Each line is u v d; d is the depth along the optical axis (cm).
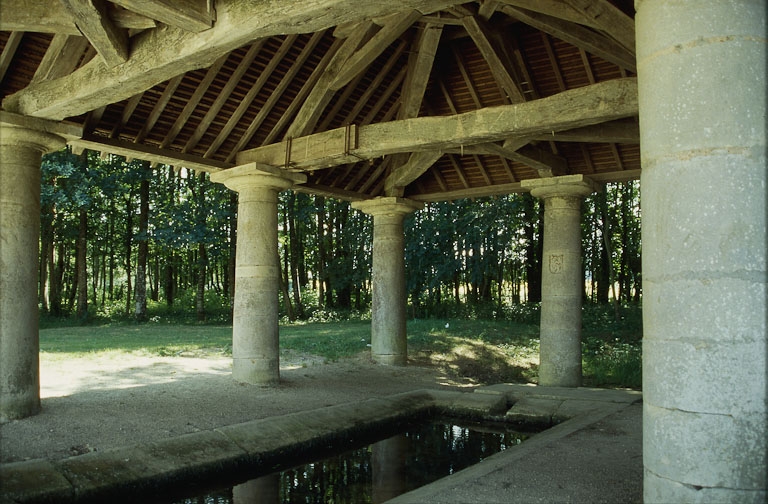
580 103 841
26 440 692
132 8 551
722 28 368
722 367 354
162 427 780
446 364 1569
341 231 2928
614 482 568
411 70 1146
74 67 807
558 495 533
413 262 2328
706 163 365
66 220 2684
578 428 822
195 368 1252
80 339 1684
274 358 1117
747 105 363
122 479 640
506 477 588
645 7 402
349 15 546
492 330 1927
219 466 727
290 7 545
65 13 637
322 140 1054
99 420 786
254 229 1119
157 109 1003
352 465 812
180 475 687
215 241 2358
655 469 380
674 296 372
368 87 1198
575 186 1233
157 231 2303
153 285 4031
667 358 374
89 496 608
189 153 1107
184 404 902
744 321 353
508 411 1047
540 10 767
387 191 1469
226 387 1043
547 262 1263
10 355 775
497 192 1429
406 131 980
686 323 366
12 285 788
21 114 801
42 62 805
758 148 361
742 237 356
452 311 2420
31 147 824
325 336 1852
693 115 370
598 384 1417
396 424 1014
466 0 515
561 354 1238
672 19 382
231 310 2609
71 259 3484
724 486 350
